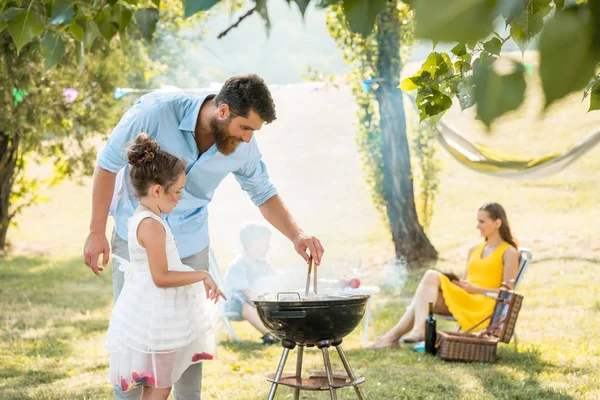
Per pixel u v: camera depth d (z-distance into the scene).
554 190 13.06
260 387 4.45
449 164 15.39
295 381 3.04
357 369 4.85
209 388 4.45
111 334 2.95
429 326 5.25
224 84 2.98
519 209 12.51
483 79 0.57
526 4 0.68
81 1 2.44
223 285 6.00
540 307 7.10
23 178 11.95
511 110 0.56
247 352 5.50
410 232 9.91
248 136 3.01
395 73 9.40
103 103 9.80
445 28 0.53
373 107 9.80
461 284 5.48
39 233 13.95
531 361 5.02
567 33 0.53
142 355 2.90
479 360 5.02
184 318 2.96
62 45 2.41
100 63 9.25
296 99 17.75
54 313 7.20
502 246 5.56
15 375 4.79
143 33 2.51
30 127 9.09
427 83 2.04
